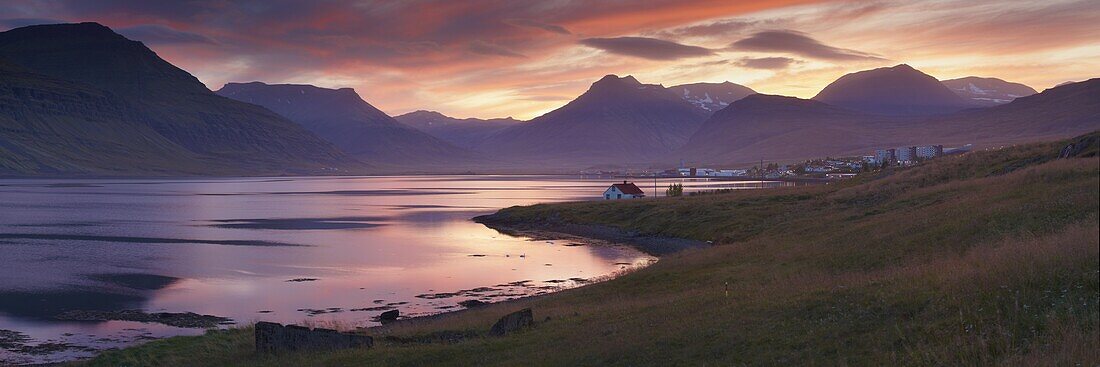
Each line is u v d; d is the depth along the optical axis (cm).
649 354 2078
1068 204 3591
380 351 2778
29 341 4559
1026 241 2695
